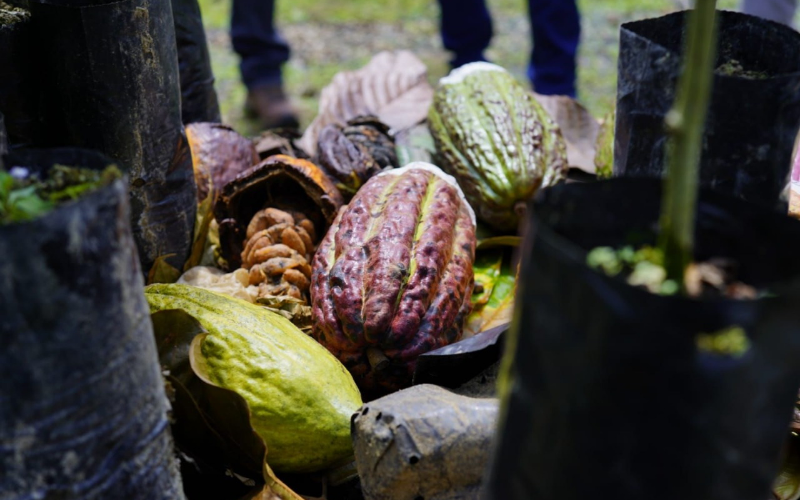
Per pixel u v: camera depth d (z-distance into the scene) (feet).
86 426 1.83
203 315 2.29
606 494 1.66
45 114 2.52
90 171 1.90
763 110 2.26
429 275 2.42
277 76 5.83
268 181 2.70
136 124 2.50
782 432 1.70
